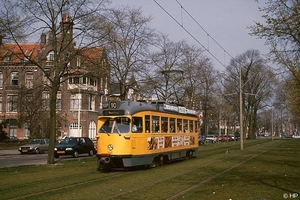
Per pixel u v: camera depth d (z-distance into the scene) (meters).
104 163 17.11
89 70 22.78
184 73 39.97
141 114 18.14
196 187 12.18
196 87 42.84
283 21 12.27
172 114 21.78
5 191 11.38
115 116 17.62
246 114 76.56
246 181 13.52
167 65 35.25
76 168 18.69
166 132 20.77
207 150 37.03
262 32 12.68
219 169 17.78
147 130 18.55
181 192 11.24
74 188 12.01
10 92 52.41
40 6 19.58
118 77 26.80
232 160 23.44
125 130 17.34
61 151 29.22
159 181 13.63
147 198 10.25
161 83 33.56
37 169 18.12
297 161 22.39
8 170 17.55
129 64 26.78
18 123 47.62
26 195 10.67
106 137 17.34
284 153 30.75
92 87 27.53
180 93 40.47
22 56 20.86
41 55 21.31
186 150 23.92
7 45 20.72
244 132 77.75
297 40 12.60
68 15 20.25
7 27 18.88
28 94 28.20
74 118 54.62
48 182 13.39
